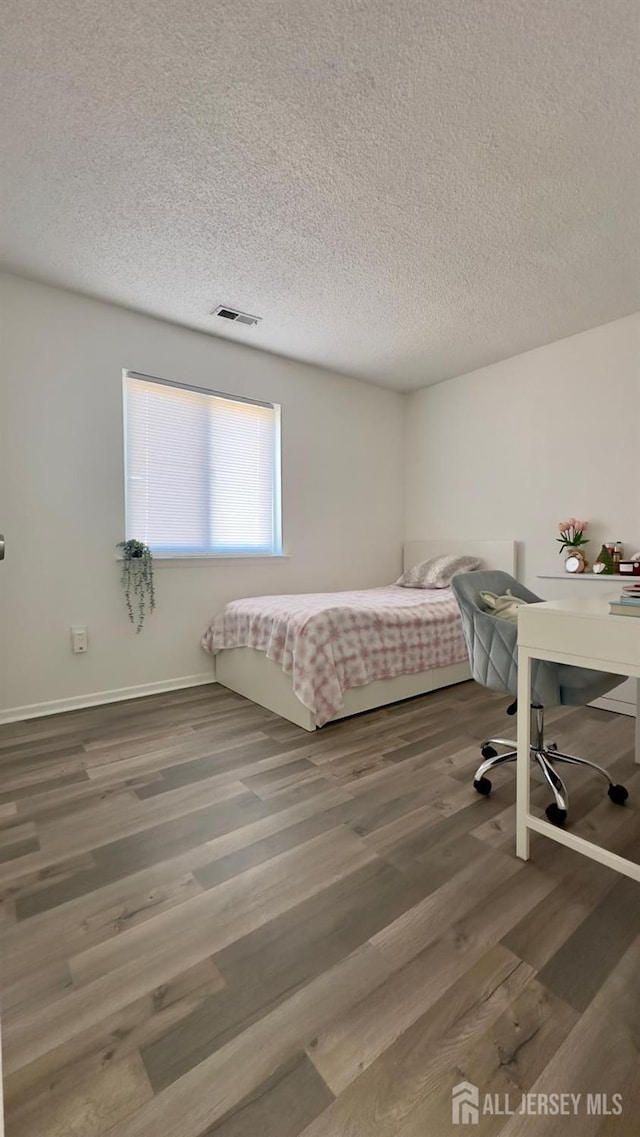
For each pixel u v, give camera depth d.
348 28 1.27
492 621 1.79
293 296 2.65
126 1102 0.77
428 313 2.84
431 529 4.15
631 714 2.59
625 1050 0.85
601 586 2.90
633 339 2.86
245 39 1.29
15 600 2.52
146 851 1.42
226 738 2.27
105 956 1.05
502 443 3.59
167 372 2.99
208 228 2.08
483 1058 0.84
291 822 1.57
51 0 1.19
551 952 1.06
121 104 1.48
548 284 2.53
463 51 1.33
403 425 4.39
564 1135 0.73
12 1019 0.91
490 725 2.40
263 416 3.51
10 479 2.49
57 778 1.88
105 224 2.06
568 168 1.74
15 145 1.63
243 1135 0.73
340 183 1.81
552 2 1.21
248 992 0.97
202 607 3.19
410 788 1.79
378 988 0.97
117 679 2.85
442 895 1.24
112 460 2.80
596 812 1.62
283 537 3.58
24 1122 0.74
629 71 1.38
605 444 3.00
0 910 1.19
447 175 1.77
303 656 2.35
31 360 2.54
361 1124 0.74
